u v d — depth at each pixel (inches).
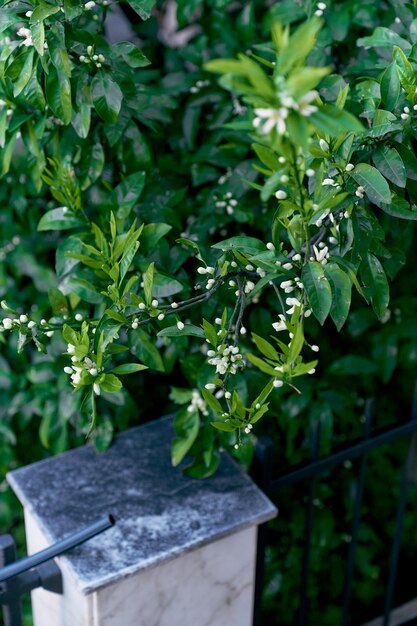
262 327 105.3
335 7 101.3
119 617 87.6
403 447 142.1
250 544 94.8
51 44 79.3
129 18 123.3
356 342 122.9
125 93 87.5
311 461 104.1
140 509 91.6
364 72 95.0
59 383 114.3
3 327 79.7
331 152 73.2
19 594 86.4
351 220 75.6
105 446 99.4
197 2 105.7
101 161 94.4
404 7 92.7
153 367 89.5
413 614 141.2
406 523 144.6
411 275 124.0
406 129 77.9
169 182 106.3
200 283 85.0
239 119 104.8
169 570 89.0
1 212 124.6
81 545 86.7
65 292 92.4
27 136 93.3
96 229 83.7
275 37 56.0
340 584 139.2
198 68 114.9
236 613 98.9
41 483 94.9
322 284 71.1
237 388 94.0
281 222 75.9
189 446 94.3
